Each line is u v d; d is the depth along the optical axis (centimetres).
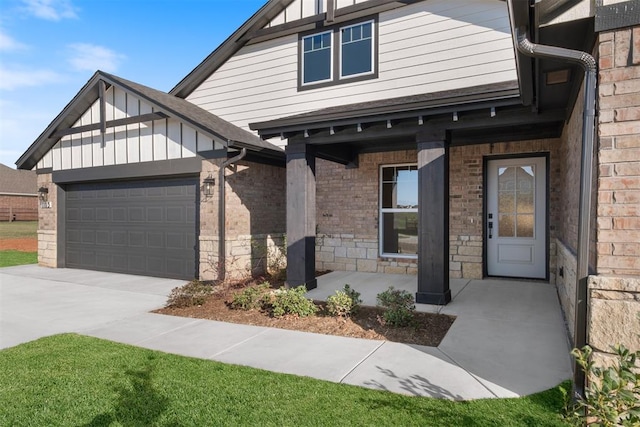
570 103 477
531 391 320
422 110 559
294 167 708
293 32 945
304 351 418
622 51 259
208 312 588
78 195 1071
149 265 943
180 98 1088
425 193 598
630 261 256
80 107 1012
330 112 625
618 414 203
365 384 336
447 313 546
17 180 3959
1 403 307
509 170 786
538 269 765
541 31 301
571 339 426
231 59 1029
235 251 850
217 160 826
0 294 736
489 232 802
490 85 667
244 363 386
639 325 249
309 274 716
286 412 289
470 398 309
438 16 796
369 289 715
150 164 909
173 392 323
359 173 903
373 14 860
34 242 1783
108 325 527
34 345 443
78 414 291
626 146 257
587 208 274
